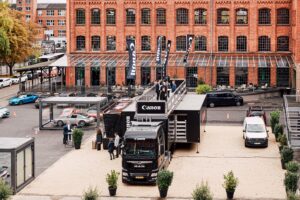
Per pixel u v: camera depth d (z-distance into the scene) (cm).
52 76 11650
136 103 4738
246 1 9438
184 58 8600
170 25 9619
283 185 4053
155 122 4541
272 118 5969
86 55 9812
